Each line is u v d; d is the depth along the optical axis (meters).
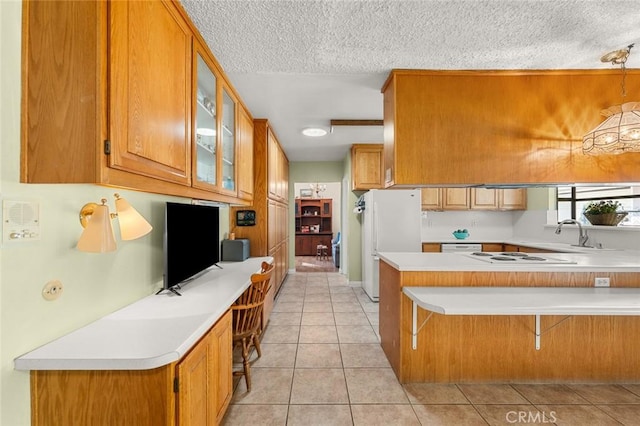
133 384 1.10
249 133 3.26
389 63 2.22
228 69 2.29
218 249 2.78
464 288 2.19
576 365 2.26
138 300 1.73
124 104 1.09
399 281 2.28
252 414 1.89
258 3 1.55
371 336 3.10
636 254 2.79
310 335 3.11
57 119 1.01
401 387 2.20
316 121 3.63
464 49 2.02
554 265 2.24
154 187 1.34
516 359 2.27
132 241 1.69
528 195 4.77
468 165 2.36
